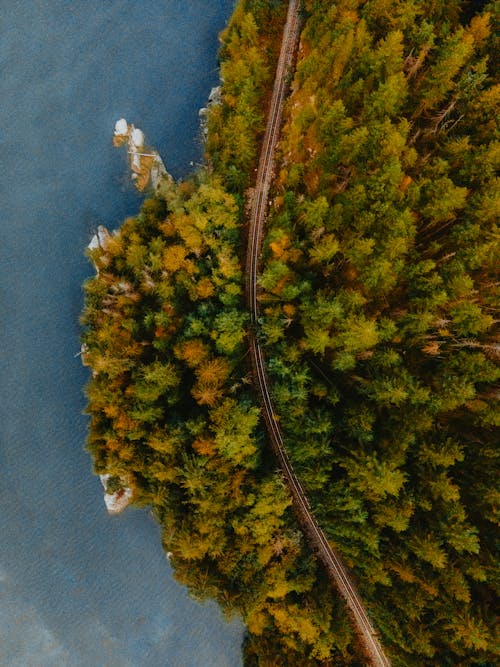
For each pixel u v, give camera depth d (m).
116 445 55.81
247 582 53.72
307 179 56.75
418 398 47.59
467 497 49.28
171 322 57.16
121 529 69.94
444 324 48.91
